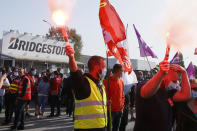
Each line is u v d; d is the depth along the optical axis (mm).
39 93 9016
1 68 9391
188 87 2531
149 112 2307
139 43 5285
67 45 2408
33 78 9078
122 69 4602
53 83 9047
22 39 22531
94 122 2709
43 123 7758
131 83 5312
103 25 3928
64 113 10125
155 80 2014
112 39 3934
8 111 7543
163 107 2330
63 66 23375
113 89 4566
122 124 5410
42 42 24031
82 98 2730
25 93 6543
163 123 2293
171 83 2562
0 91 8977
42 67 21297
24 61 19781
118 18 3977
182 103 2568
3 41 21281
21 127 6695
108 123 4477
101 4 3945
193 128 2559
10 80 10039
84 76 2869
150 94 2133
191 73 5672
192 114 2547
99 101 2811
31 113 9922
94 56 3008
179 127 2682
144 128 2328
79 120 2756
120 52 4469
